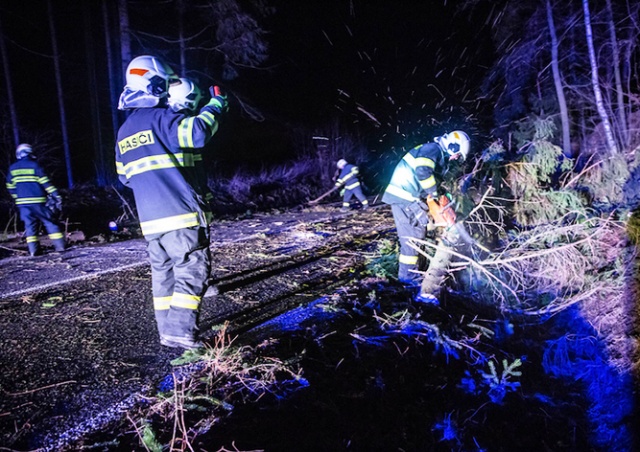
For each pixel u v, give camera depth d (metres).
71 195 10.54
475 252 4.82
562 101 10.68
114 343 3.47
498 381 3.37
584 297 4.28
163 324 3.28
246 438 2.52
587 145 11.25
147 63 2.92
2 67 13.08
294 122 19.06
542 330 4.22
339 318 3.99
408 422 2.93
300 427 2.68
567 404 3.34
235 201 12.86
